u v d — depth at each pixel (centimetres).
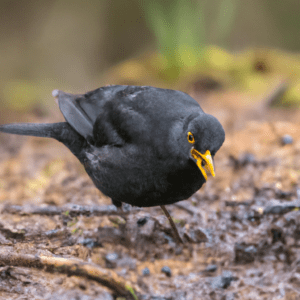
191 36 2100
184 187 670
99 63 2952
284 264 793
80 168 1194
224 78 1961
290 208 878
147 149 655
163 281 765
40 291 678
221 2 2528
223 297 729
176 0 2147
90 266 679
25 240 790
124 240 838
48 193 1061
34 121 1738
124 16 2936
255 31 2992
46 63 2838
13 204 975
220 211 903
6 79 2566
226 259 811
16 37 2862
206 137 629
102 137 725
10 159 1332
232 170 1089
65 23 2927
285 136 1192
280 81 1762
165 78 2083
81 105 790
